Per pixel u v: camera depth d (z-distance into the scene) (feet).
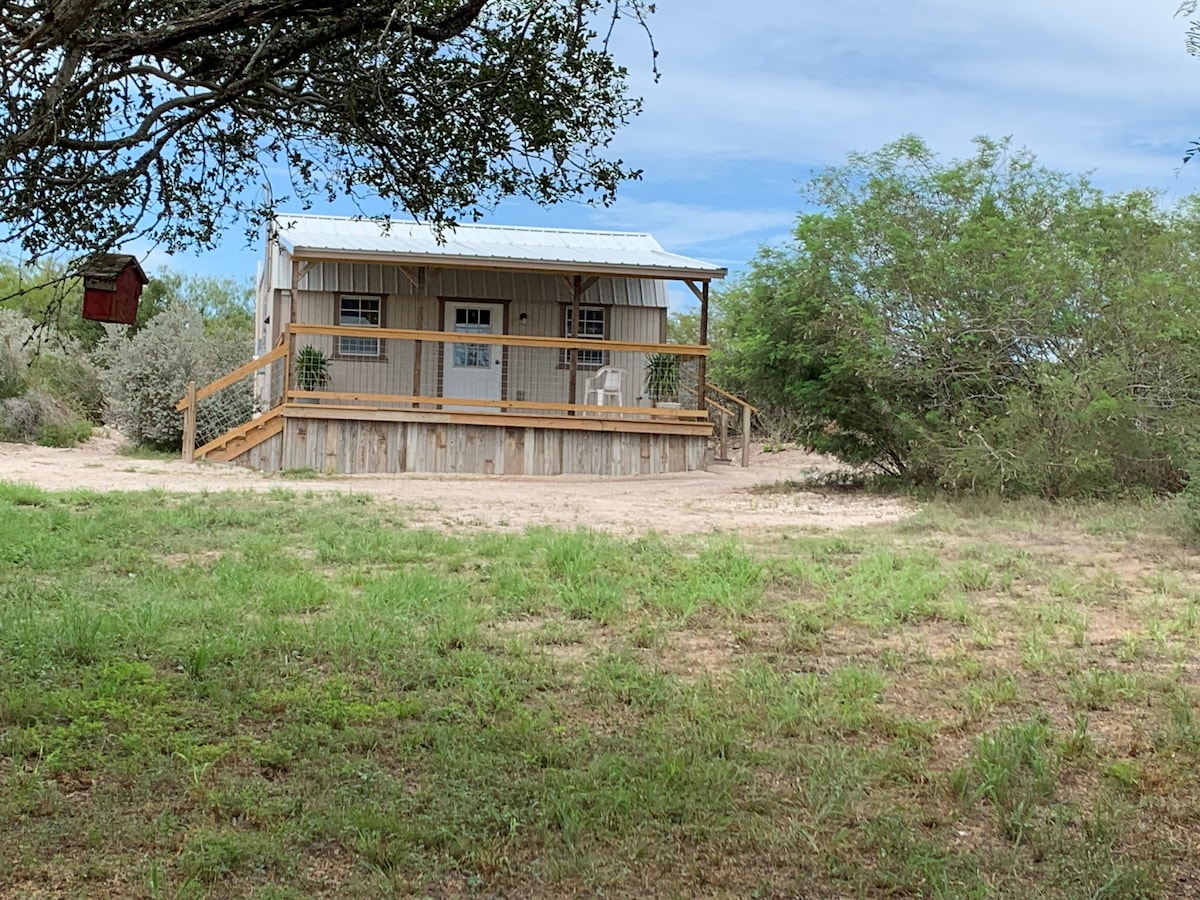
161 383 70.03
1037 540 37.78
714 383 84.64
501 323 69.82
